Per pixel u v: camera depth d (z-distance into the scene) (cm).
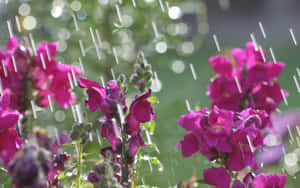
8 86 112
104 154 108
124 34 171
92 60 170
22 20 164
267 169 131
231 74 121
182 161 146
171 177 135
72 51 172
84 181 112
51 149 104
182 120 110
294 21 774
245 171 117
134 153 108
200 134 110
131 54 173
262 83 121
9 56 114
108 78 170
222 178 109
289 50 547
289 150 138
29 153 97
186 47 199
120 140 107
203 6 200
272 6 806
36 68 114
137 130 108
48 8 169
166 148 145
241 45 602
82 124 106
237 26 747
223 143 109
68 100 115
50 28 172
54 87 115
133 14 172
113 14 169
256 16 797
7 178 108
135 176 111
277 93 121
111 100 107
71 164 109
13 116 105
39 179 97
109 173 102
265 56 121
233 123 110
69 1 169
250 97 121
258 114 111
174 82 288
